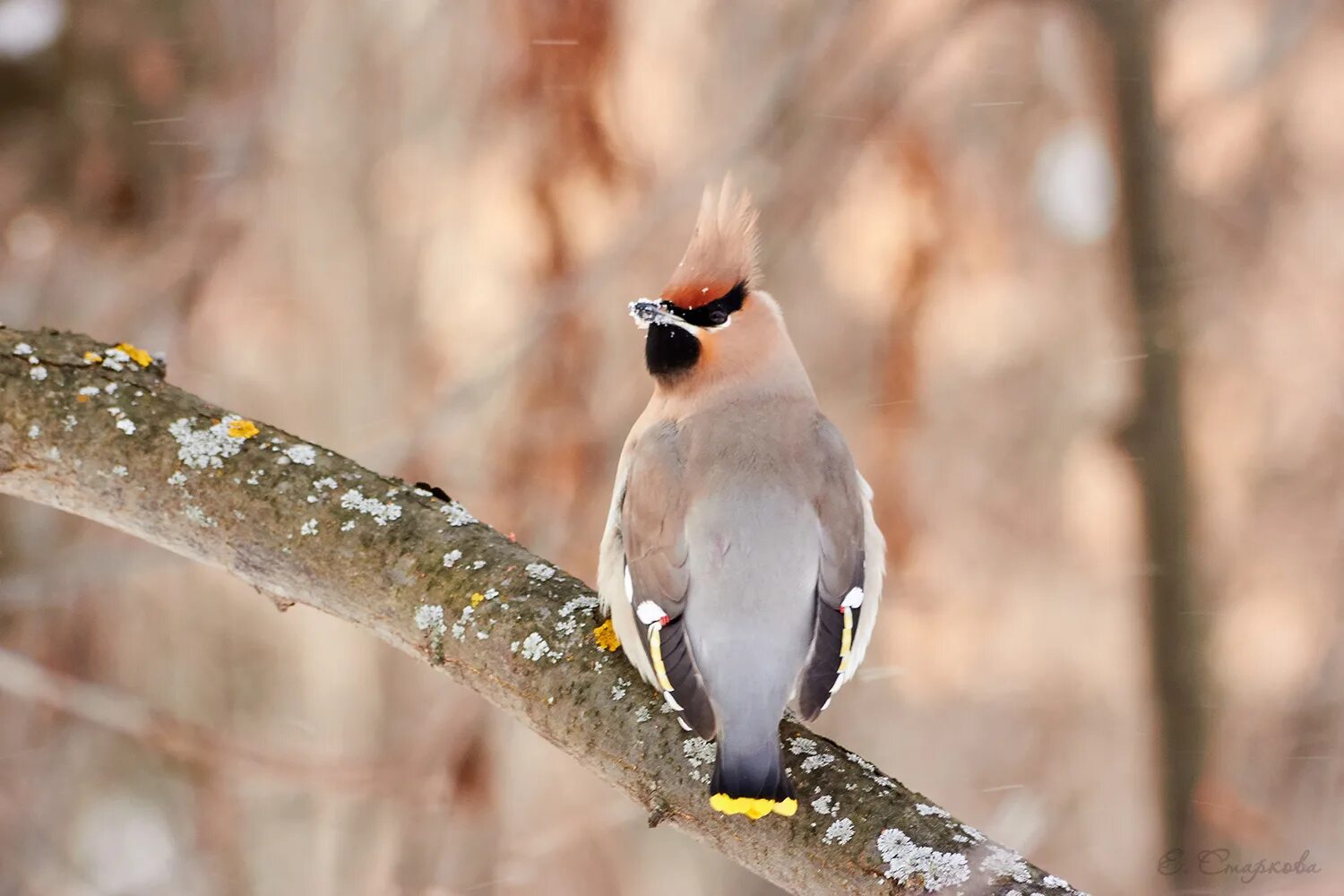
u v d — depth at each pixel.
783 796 5.47
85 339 6.66
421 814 11.92
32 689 9.91
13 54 13.60
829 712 16.42
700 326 7.11
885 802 5.47
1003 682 15.74
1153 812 11.26
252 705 15.14
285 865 14.23
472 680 6.14
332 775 11.29
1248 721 15.25
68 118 13.80
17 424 6.40
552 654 6.04
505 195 11.91
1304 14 12.77
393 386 13.12
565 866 14.35
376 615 6.26
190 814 14.91
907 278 11.99
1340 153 15.28
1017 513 15.48
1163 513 10.96
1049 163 14.22
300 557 6.30
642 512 6.61
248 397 14.15
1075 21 10.96
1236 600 15.30
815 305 14.52
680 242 12.94
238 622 15.27
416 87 12.91
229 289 13.84
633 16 12.26
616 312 12.76
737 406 6.98
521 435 11.85
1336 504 15.59
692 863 15.55
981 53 13.80
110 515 6.44
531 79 11.38
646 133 12.46
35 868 14.11
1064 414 15.12
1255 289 15.12
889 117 12.12
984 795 16.06
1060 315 14.82
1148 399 10.88
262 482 6.34
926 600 12.78
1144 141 10.76
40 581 11.16
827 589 6.48
